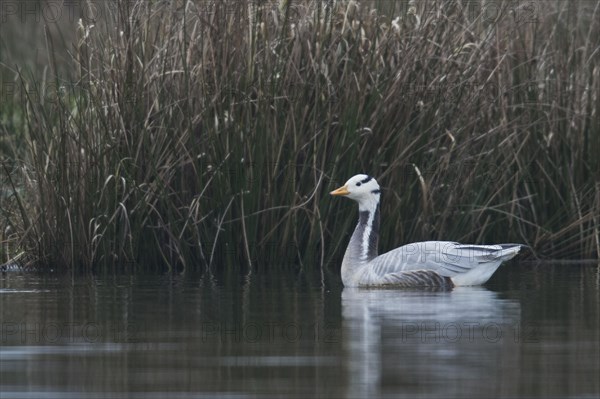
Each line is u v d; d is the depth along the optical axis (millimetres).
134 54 18031
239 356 11602
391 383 10414
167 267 18484
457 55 18500
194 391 10203
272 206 18453
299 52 18203
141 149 18266
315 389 10227
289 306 14547
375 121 18344
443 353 11641
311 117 18312
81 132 18094
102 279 17250
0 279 17281
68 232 18266
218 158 18281
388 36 18406
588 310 14016
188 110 18062
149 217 18438
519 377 10617
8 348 12047
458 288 16375
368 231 16953
